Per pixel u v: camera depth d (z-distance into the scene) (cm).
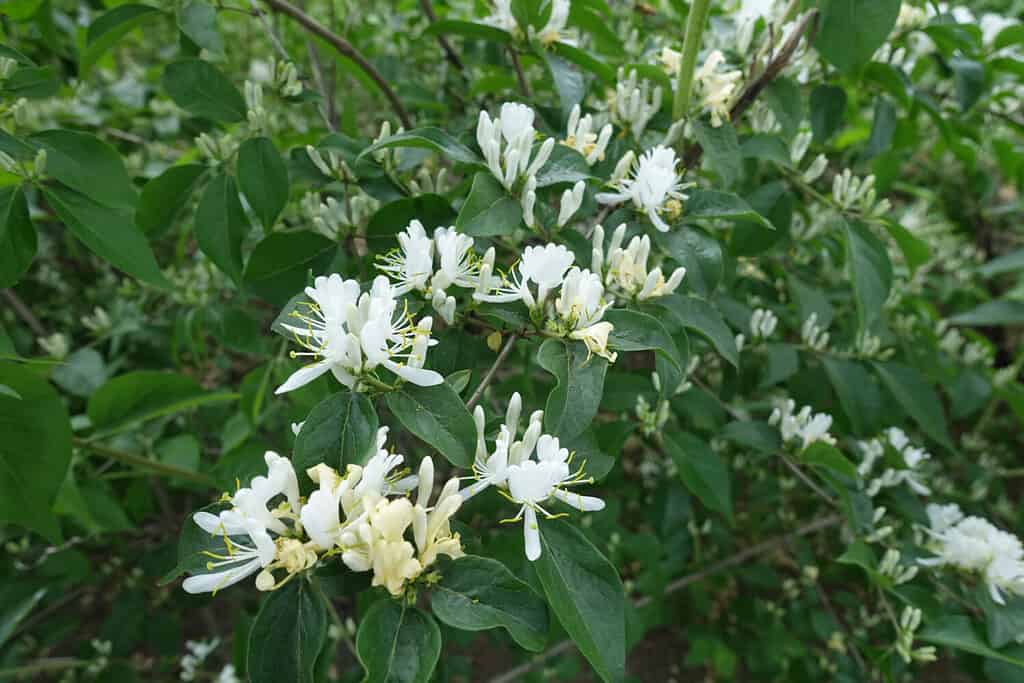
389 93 48
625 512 90
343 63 49
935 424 54
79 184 34
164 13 41
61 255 90
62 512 49
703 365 68
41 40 66
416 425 25
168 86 40
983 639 42
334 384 35
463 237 30
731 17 53
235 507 23
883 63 47
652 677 88
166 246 87
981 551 43
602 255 32
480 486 25
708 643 75
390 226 37
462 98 65
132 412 45
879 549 53
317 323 27
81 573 62
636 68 41
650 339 29
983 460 89
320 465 24
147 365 78
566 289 28
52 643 70
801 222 62
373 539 23
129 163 76
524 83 44
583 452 32
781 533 79
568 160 33
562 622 24
